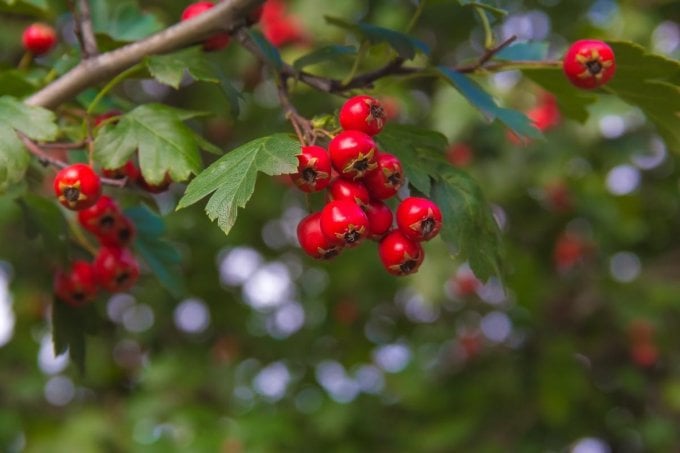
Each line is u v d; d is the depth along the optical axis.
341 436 1.00
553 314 1.07
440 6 0.96
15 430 0.96
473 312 1.12
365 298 1.10
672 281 1.07
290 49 0.93
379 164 0.47
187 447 0.92
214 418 0.96
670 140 0.53
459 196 0.49
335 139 0.47
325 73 0.83
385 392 1.06
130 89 0.96
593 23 0.95
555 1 0.98
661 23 0.99
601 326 1.07
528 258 1.01
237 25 0.51
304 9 0.93
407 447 1.00
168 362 0.99
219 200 0.46
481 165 0.96
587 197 1.01
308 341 1.13
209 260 1.07
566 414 0.99
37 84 0.54
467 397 1.03
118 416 0.99
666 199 1.07
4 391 1.00
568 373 1.00
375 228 0.48
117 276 0.55
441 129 0.88
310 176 0.46
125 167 0.51
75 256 0.56
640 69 0.51
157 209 0.53
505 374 1.04
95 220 0.54
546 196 1.00
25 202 0.55
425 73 0.51
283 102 0.50
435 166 0.50
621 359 1.08
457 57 1.00
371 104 0.47
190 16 0.54
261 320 1.12
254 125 0.97
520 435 1.02
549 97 0.89
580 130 0.93
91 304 0.55
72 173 0.49
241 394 1.05
